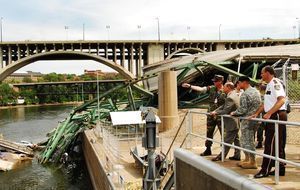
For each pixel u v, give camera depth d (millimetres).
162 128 34781
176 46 103625
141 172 22719
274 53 42438
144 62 107938
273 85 8117
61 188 34812
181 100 45188
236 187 4172
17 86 193125
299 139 15969
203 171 5047
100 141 38156
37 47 99688
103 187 23953
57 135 49812
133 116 34656
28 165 44906
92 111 51750
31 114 131500
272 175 8617
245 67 43875
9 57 98125
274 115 8219
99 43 100312
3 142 49000
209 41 104062
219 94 11234
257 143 14250
